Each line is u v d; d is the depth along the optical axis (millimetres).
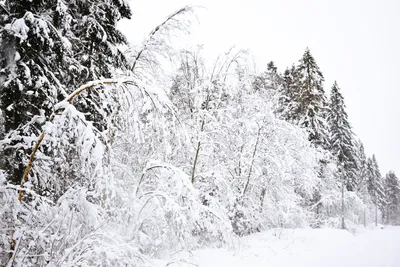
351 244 14688
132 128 6262
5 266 4672
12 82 6344
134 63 10086
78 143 5320
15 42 6293
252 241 12008
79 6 8969
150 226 8031
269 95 16156
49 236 5418
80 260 5289
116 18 9359
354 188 35844
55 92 7059
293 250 11188
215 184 12516
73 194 6254
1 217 5113
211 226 9211
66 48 6980
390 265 10234
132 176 10250
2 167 6449
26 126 6418
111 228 7465
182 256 8422
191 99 12297
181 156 12297
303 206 21953
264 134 14773
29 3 6660
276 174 15289
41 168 6980
